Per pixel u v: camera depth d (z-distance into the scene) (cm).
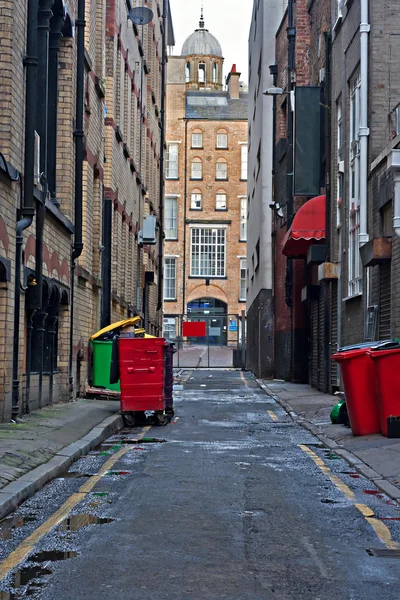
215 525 728
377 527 729
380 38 1870
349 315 2139
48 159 1838
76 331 2003
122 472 1017
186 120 8806
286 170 3500
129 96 2989
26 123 1430
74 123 1911
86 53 1997
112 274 2659
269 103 4281
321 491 903
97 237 2278
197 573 580
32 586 548
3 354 1348
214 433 1496
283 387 3033
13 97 1358
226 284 8688
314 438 1421
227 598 525
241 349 5872
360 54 1927
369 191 1889
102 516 759
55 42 1836
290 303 3375
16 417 1390
